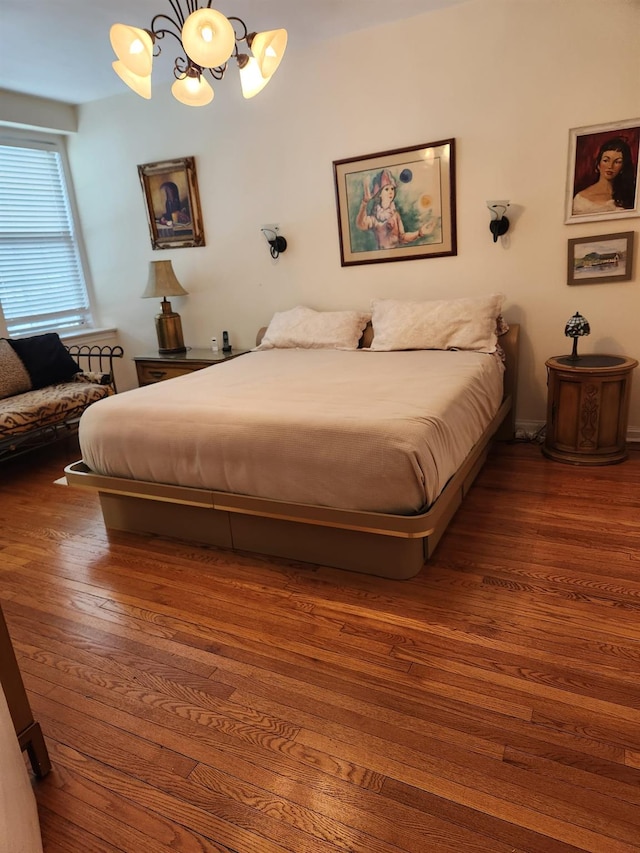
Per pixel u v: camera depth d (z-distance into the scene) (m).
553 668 1.63
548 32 3.02
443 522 2.24
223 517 2.39
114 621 2.01
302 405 2.29
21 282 4.52
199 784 1.35
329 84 3.62
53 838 1.24
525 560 2.19
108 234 4.80
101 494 2.67
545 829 1.18
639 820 1.19
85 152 4.65
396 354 3.35
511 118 3.22
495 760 1.35
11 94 4.10
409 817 1.23
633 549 2.22
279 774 1.36
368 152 3.63
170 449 2.32
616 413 3.02
